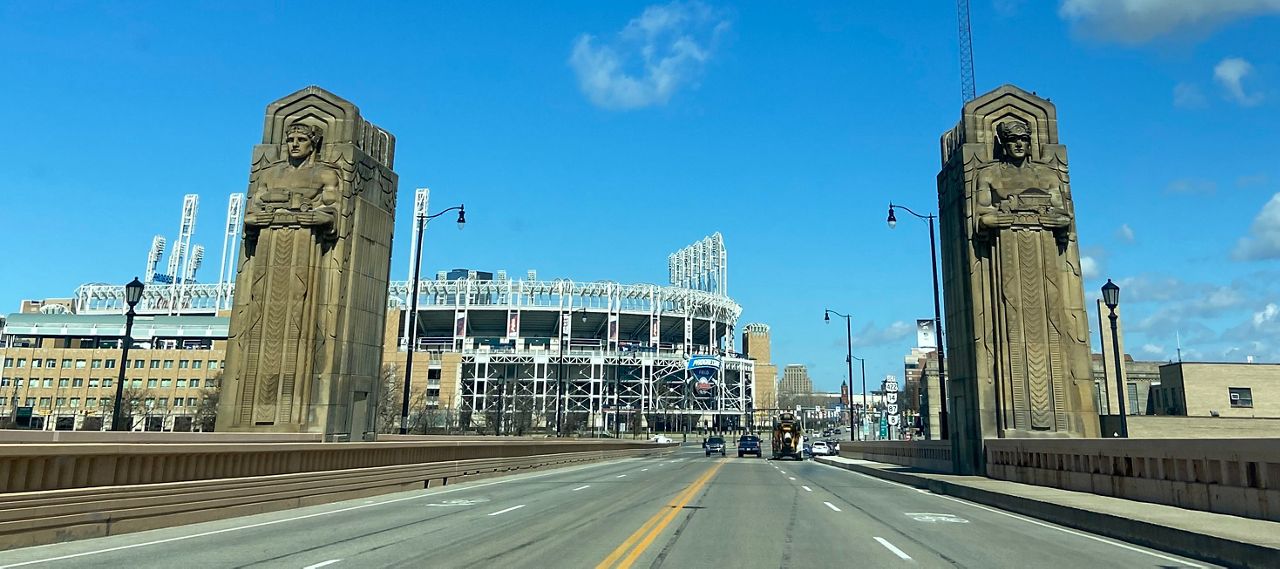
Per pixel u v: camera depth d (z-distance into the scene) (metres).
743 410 169.38
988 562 12.04
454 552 12.59
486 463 34.72
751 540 14.35
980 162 32.88
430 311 158.38
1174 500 17.45
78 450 13.13
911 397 125.00
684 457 77.62
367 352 32.84
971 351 32.22
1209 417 46.03
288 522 16.69
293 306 30.44
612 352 153.50
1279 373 57.91
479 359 149.75
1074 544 14.19
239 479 17.61
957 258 34.03
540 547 13.21
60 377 135.00
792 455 71.81
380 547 13.09
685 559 12.10
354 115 32.28
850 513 19.67
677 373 161.50
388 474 24.97
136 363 134.75
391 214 35.38
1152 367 68.56
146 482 14.92
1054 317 31.30
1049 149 32.88
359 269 32.22
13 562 11.03
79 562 11.12
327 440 29.92
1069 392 30.84
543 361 149.38
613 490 27.33
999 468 29.31
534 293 156.25
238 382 30.22
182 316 153.12
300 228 30.97
